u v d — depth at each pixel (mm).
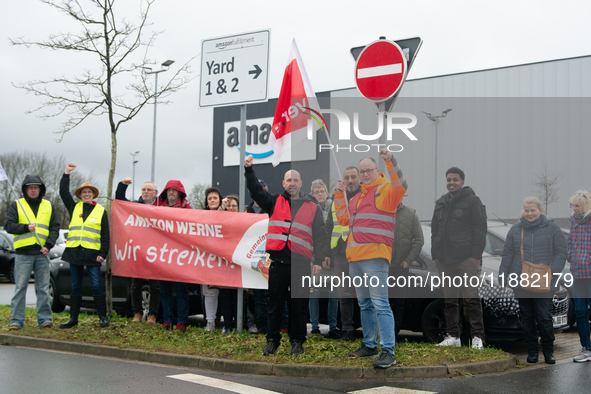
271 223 5625
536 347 5996
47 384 4664
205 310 7629
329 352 5699
